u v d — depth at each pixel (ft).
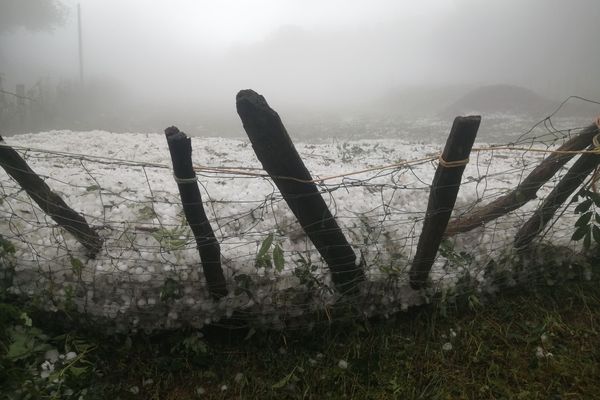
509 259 9.14
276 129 6.53
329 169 16.20
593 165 8.41
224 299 8.29
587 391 7.48
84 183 11.21
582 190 8.43
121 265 8.25
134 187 11.21
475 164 17.26
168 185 11.64
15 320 7.73
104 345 8.13
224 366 8.08
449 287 8.79
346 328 8.61
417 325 8.75
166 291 7.92
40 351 7.57
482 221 9.24
